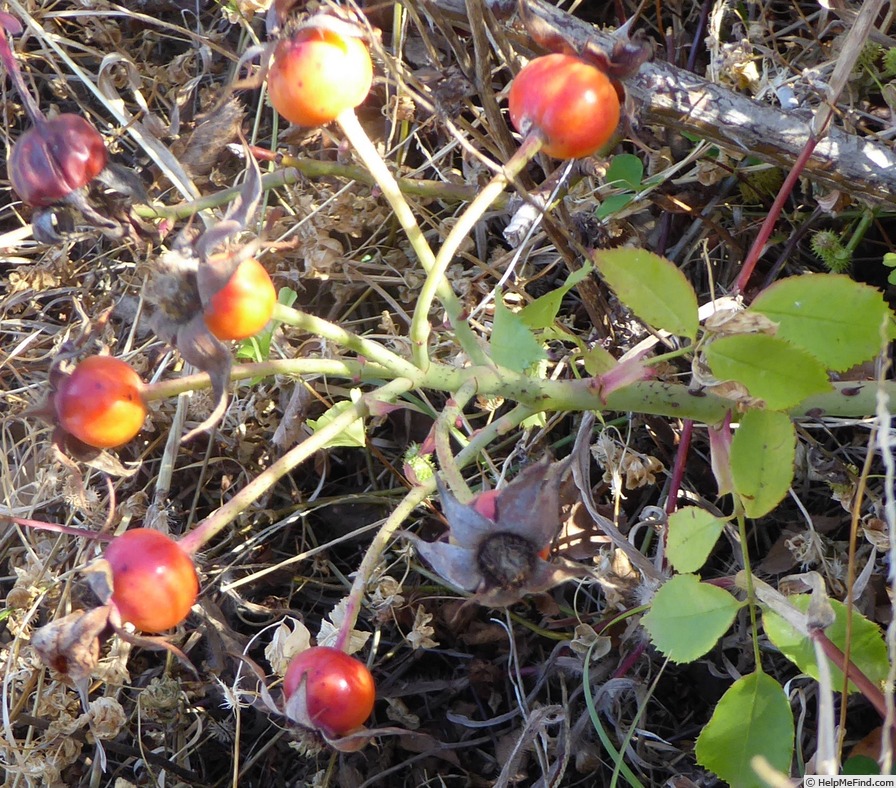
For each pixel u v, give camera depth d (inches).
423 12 9.4
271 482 6.6
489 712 9.9
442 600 10.0
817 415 8.1
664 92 8.4
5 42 6.9
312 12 6.4
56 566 10.0
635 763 9.2
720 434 7.5
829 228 10.3
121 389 6.6
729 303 7.9
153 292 6.1
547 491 6.0
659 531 9.1
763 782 6.6
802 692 8.3
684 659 6.9
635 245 10.1
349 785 9.4
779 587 8.6
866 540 9.2
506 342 7.1
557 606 9.6
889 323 6.6
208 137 8.6
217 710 9.8
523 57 8.9
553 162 10.2
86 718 9.0
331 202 10.3
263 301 6.1
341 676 6.2
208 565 10.1
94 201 7.1
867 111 9.8
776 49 10.0
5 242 9.9
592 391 7.2
